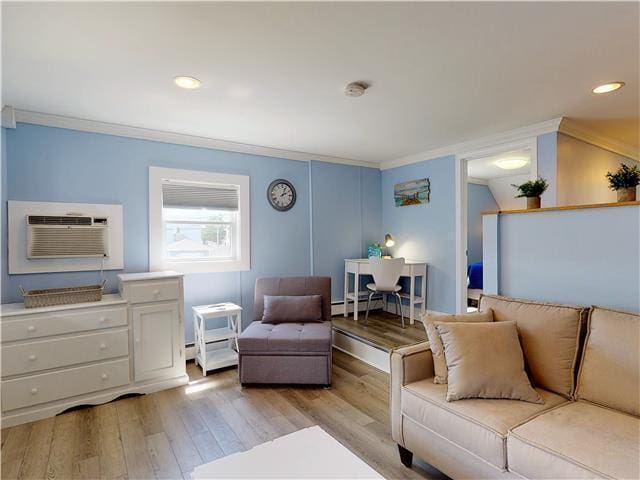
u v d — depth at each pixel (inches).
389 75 88.7
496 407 62.7
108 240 123.1
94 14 62.2
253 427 89.4
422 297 171.2
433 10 62.7
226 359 129.0
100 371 102.3
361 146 159.6
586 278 78.9
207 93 98.5
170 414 96.1
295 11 62.4
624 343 62.7
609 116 120.3
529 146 132.7
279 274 165.9
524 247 89.7
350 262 179.0
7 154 107.9
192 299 141.8
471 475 59.6
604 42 74.0
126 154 128.2
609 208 75.1
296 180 172.1
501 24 67.2
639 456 48.4
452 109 112.5
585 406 63.3
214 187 149.2
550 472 49.3
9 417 89.7
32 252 109.4
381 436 85.3
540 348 72.1
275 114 115.7
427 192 173.5
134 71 85.0
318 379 111.6
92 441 83.3
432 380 75.0
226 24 66.3
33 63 80.2
